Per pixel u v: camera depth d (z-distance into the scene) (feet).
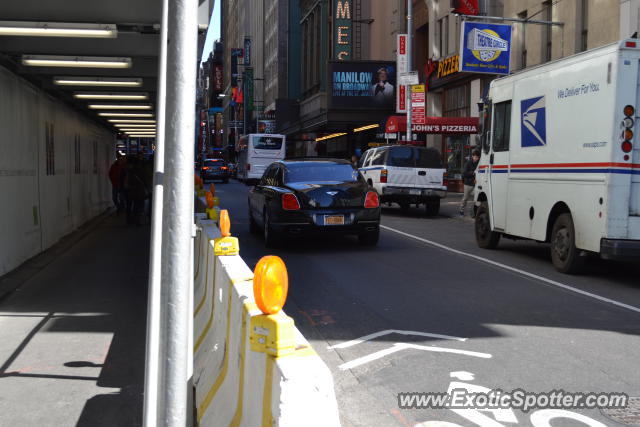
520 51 87.40
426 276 33.86
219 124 610.24
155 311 9.88
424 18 121.19
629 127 30.76
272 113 300.40
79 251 47.65
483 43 76.79
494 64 77.36
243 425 10.05
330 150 205.36
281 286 8.29
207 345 17.11
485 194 44.78
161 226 9.87
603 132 31.40
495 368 18.72
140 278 35.96
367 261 39.01
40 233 45.62
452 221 66.64
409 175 71.36
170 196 8.96
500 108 42.24
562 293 29.50
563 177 34.60
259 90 372.79
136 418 16.17
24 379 19.10
